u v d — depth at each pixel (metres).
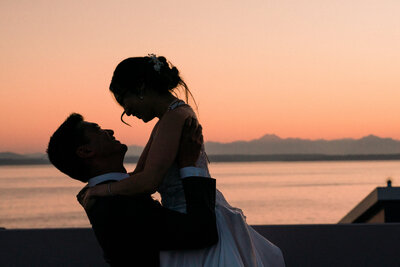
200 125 1.78
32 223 75.69
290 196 110.88
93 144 1.79
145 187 1.67
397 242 2.67
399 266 2.65
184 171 1.73
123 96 1.84
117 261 1.71
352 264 2.67
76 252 2.65
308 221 68.69
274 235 2.68
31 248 2.65
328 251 2.67
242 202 97.31
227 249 1.74
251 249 1.79
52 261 2.65
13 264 2.65
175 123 1.73
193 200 1.69
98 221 1.69
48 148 1.83
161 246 1.68
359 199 103.94
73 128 1.80
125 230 1.66
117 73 1.83
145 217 1.66
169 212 1.69
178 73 1.89
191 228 1.66
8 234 2.66
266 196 111.31
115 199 1.68
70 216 85.75
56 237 2.66
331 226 2.68
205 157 1.85
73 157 1.79
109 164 1.82
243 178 197.38
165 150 1.70
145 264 1.69
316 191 125.44
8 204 110.44
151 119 1.88
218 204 1.83
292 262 2.67
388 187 4.69
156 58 1.83
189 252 1.74
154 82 1.80
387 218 4.73
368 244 2.67
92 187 1.75
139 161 1.95
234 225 1.80
